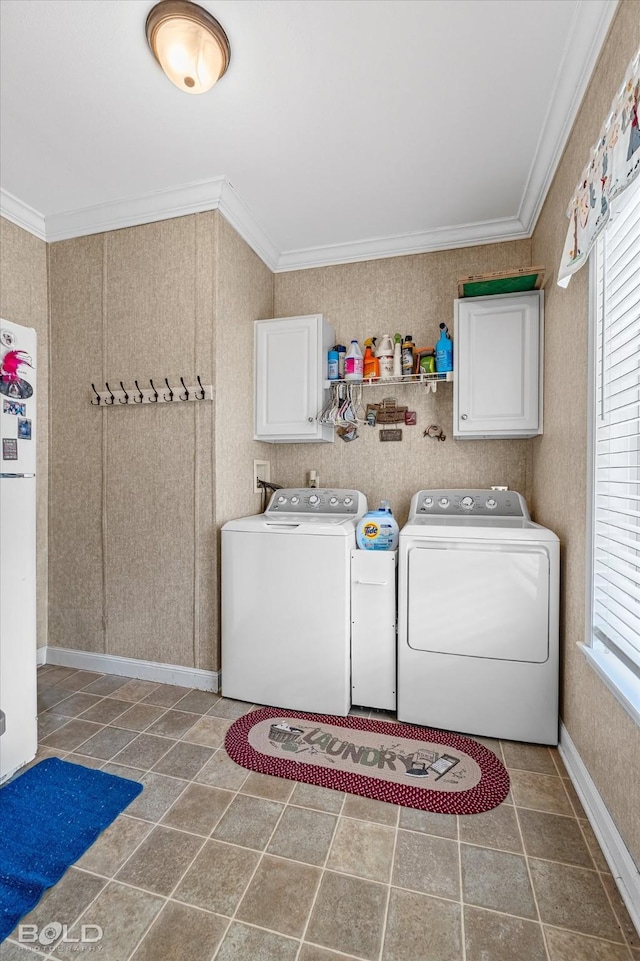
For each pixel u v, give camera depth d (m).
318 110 1.82
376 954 1.06
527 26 1.46
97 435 2.59
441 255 2.75
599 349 1.51
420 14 1.43
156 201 2.39
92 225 2.56
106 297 2.55
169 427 2.43
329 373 2.73
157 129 1.93
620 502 1.47
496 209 2.51
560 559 1.91
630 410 1.40
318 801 1.56
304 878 1.26
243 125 1.90
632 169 1.10
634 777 1.18
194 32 1.43
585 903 1.19
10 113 1.82
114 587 2.55
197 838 1.40
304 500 2.66
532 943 1.09
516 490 2.61
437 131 1.94
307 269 3.00
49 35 1.49
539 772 1.71
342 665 2.10
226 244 2.44
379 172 2.22
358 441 2.88
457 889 1.23
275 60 1.59
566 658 1.82
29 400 1.79
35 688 1.80
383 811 1.52
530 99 1.76
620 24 1.29
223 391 2.41
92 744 1.89
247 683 2.25
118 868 1.29
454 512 2.43
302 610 2.15
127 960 1.05
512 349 2.31
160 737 1.94
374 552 2.12
